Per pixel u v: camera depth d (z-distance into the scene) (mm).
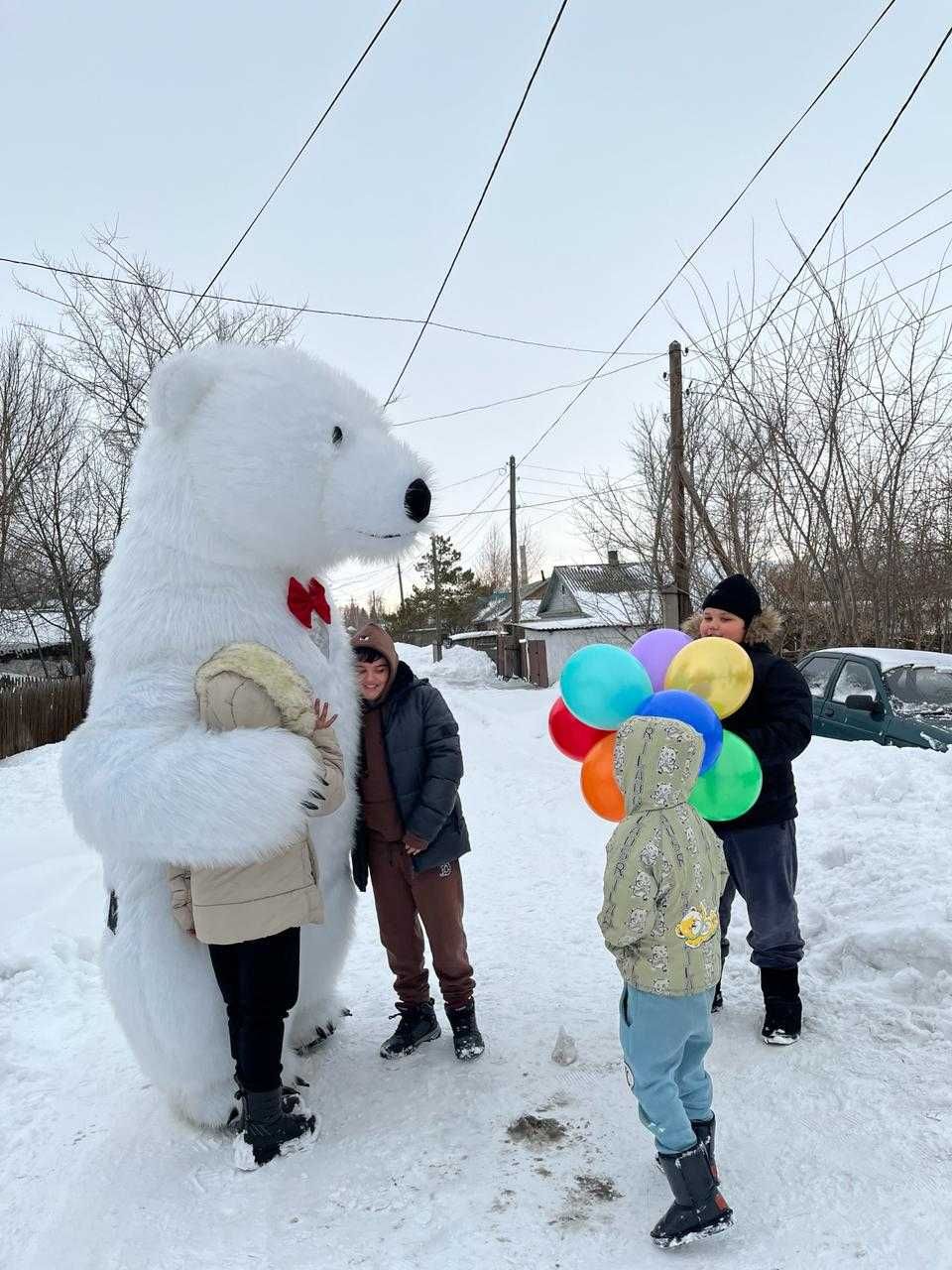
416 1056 3879
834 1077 3410
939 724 8070
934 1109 3154
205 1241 2809
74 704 17750
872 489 13289
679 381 15648
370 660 3795
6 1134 3521
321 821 3637
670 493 17609
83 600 23969
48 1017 4543
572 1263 2607
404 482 3473
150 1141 3385
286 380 3441
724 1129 3168
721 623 3881
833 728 9016
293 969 3256
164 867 3285
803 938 4551
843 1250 2557
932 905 4340
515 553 38594
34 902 6461
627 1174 2998
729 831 3709
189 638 3279
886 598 13477
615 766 2854
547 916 5465
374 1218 2857
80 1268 2729
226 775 2914
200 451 3316
